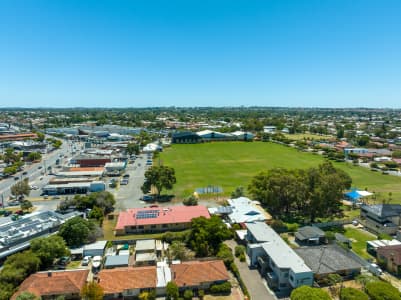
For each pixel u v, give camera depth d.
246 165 153.00
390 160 163.50
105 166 142.62
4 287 47.97
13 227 70.31
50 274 51.06
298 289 45.62
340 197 84.62
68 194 108.31
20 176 134.12
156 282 50.38
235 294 50.59
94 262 58.47
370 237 73.50
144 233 74.94
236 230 73.62
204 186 115.94
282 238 68.44
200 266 53.62
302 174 92.44
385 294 45.22
